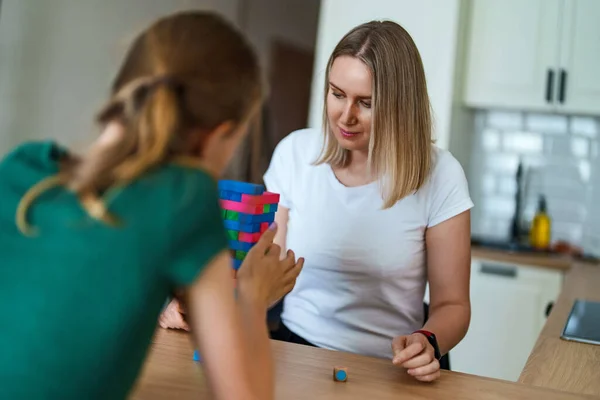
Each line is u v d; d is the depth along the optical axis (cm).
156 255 78
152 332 82
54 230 78
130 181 79
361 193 161
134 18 403
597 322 188
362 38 149
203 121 85
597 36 321
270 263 104
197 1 410
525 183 357
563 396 117
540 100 329
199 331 83
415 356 121
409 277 160
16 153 88
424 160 154
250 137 388
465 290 156
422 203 158
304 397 109
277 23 430
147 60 84
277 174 176
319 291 165
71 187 80
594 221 347
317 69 339
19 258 78
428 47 321
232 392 81
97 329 76
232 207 126
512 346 305
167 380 112
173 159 84
